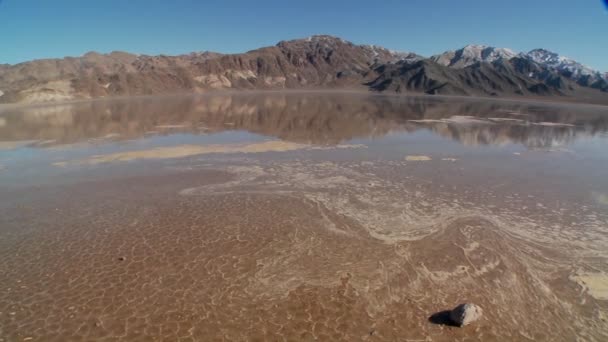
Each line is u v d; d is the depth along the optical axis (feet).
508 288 26.25
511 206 40.98
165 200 41.34
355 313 23.52
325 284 26.37
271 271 27.76
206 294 24.97
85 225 34.91
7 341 20.65
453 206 40.57
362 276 27.35
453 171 55.06
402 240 32.73
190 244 31.53
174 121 115.03
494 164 60.08
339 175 51.47
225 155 62.85
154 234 33.24
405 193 44.50
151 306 23.67
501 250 31.32
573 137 92.89
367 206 40.14
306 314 23.32
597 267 29.01
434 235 33.71
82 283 25.94
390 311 23.75
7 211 38.04
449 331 22.00
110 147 70.23
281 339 21.22
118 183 47.03
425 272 27.94
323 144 74.33
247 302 24.30
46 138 81.46
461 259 29.78
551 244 32.53
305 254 30.19
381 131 95.35
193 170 53.06
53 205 39.68
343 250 30.89
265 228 34.65
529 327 22.52
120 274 27.04
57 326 21.86
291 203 40.75
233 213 37.96
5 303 23.79
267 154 64.03
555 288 26.37
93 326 21.89
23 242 31.63
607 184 49.75
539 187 48.01
